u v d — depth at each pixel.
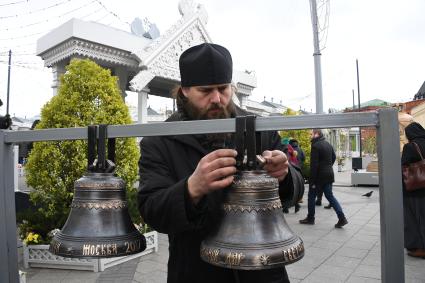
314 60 10.56
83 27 7.13
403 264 1.05
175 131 1.23
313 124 1.10
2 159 1.55
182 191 1.13
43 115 4.95
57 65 7.79
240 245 1.04
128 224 1.35
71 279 4.15
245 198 1.08
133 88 7.72
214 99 1.35
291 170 1.37
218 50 1.38
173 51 8.36
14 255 1.59
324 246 5.53
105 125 1.34
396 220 1.05
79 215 1.28
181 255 1.46
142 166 1.45
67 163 4.84
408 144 4.92
